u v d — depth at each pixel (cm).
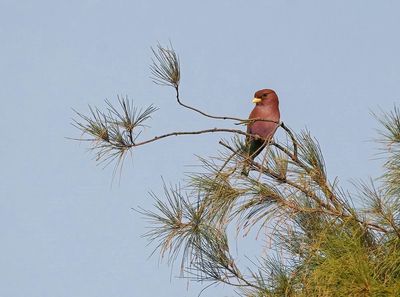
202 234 896
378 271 802
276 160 891
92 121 874
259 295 861
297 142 900
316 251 840
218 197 879
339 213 874
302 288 842
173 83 870
